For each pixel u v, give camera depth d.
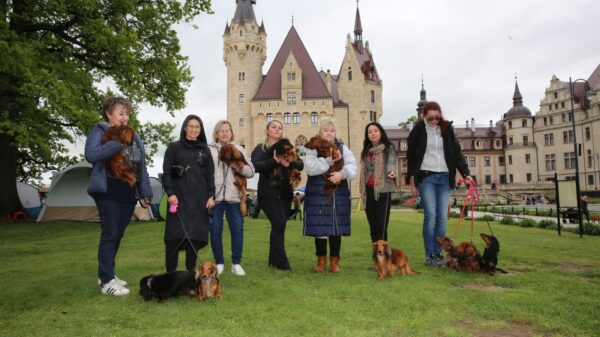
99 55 18.89
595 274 5.77
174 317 3.90
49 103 14.41
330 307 4.15
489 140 85.06
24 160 27.59
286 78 64.19
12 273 6.30
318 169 5.93
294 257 7.71
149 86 20.70
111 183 5.04
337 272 6.12
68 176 18.94
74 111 14.23
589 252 7.99
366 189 6.68
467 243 6.18
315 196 6.09
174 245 5.37
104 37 16.98
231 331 3.46
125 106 5.29
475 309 4.07
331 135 6.36
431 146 6.71
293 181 6.30
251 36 65.25
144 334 3.42
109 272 4.95
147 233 12.50
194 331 3.47
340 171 6.02
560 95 75.31
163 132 21.92
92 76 18.17
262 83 66.19
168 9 20.30
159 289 4.46
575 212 18.53
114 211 5.05
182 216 5.33
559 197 12.57
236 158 5.88
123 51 17.41
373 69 68.25
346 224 6.11
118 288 4.90
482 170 84.56
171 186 5.36
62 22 18.44
